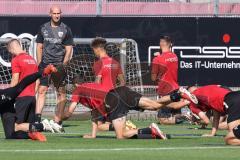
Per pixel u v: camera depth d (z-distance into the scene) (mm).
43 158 26781
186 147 31141
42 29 43906
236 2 53438
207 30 52344
